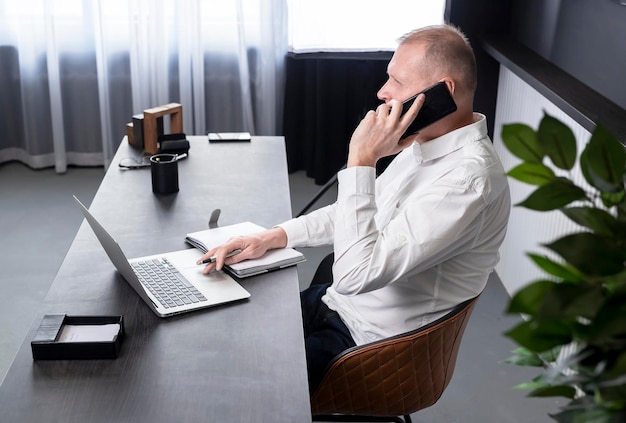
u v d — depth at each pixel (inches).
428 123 76.8
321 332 84.0
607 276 28.7
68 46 193.8
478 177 73.4
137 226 89.4
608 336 27.1
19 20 188.2
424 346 73.1
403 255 72.2
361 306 81.2
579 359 29.8
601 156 30.9
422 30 79.8
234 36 191.6
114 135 199.2
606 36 104.7
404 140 78.9
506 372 118.2
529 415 108.3
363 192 75.0
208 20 190.4
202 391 58.9
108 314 69.6
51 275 147.5
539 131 31.5
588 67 111.6
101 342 62.6
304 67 191.9
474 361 120.8
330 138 193.3
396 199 80.6
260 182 104.7
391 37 182.4
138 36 186.9
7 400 57.6
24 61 191.6
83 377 60.5
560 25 123.4
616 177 30.9
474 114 81.7
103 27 187.8
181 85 191.5
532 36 138.8
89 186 191.8
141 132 118.1
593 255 28.9
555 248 29.2
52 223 170.9
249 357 63.4
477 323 131.7
